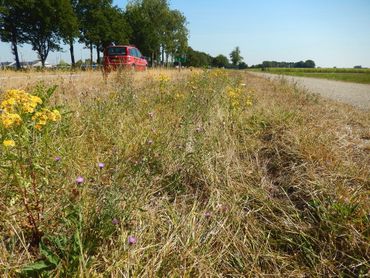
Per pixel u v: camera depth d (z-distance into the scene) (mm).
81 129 3660
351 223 2104
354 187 2635
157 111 4914
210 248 2000
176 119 4504
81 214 1878
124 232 1936
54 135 3055
